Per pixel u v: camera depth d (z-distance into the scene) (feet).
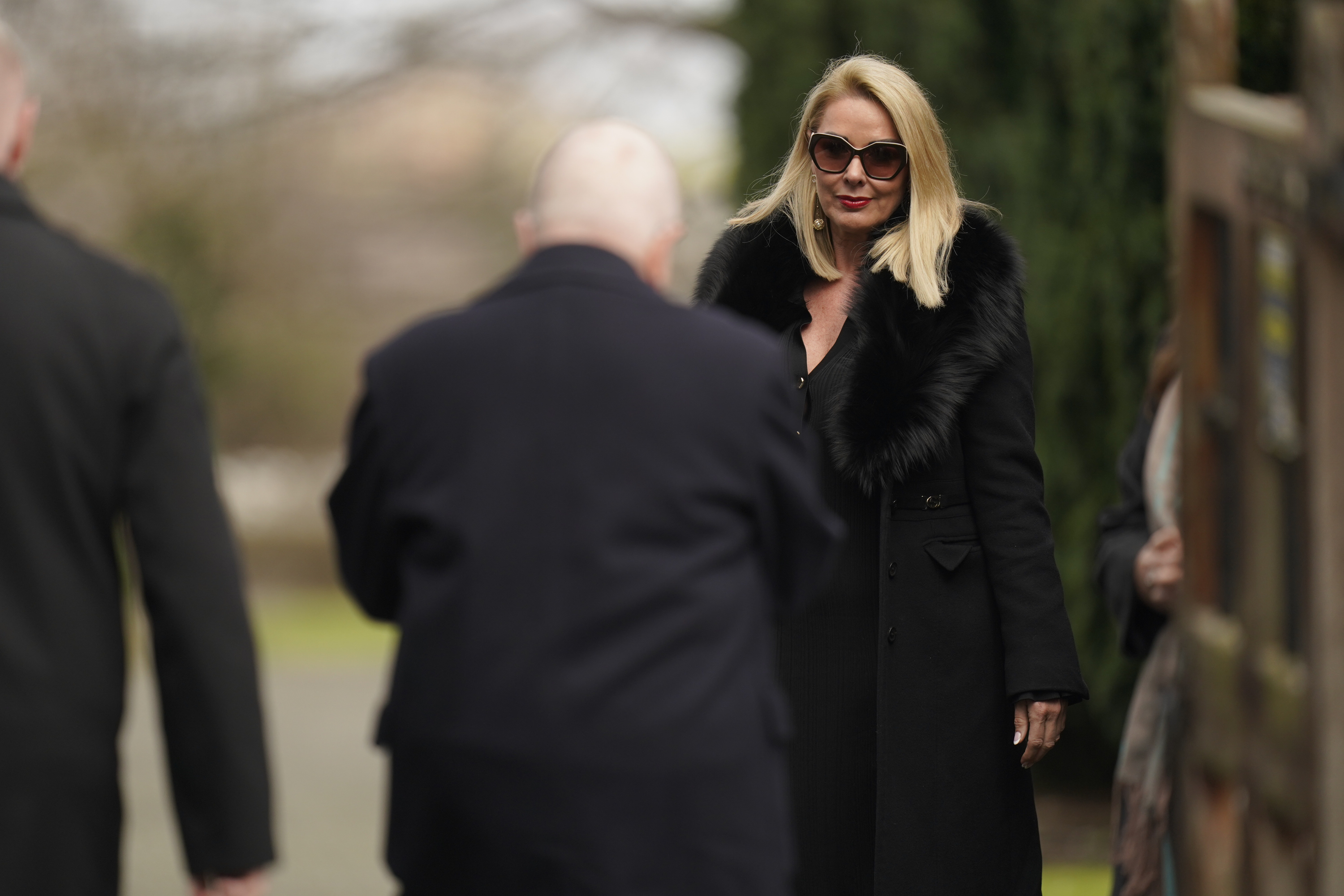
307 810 77.10
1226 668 24.22
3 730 22.72
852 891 32.14
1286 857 22.65
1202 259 24.58
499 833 22.33
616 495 22.80
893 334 31.32
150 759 90.84
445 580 22.94
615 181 24.64
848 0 81.20
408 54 169.58
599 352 23.36
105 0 179.52
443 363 23.84
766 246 33.99
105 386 23.62
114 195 192.34
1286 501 22.35
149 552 23.86
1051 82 67.87
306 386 238.07
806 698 32.35
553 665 22.33
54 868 23.02
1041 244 66.18
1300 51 21.40
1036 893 32.37
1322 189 21.01
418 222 234.99
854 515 32.27
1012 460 31.68
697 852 22.22
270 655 156.04
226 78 176.55
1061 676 30.94
